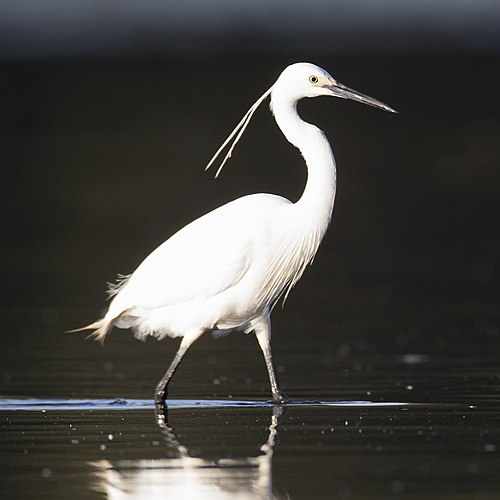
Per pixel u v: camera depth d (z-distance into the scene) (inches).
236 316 429.1
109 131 1446.9
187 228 431.5
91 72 1887.3
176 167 1208.8
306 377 470.3
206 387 451.8
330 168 427.5
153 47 2175.2
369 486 290.4
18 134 1435.8
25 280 737.0
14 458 328.5
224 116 1529.3
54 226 940.6
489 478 296.2
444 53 1989.4
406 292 697.0
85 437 356.8
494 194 1040.2
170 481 299.3
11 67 1939.0
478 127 1416.1
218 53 2076.8
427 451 327.6
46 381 464.4
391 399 415.8
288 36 2281.0
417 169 1179.9
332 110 1558.8
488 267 767.1
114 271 761.0
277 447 336.5
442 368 482.0
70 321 612.7
